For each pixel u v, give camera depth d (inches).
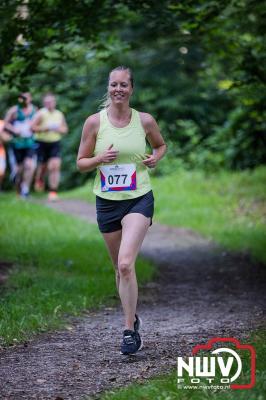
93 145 478.0
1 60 789.2
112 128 470.3
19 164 1409.9
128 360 457.4
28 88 822.5
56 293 621.9
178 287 735.1
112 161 470.0
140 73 1860.2
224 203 1302.9
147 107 1882.4
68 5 750.5
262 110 1046.4
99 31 830.5
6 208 1138.0
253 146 1512.1
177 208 1312.7
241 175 1518.2
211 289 722.8
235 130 1473.9
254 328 519.5
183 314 603.5
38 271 734.5
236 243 968.9
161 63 1846.7
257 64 917.2
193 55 1786.4
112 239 480.7
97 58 882.8
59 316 569.6
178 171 1678.2
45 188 2062.0
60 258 797.2
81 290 654.5
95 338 516.4
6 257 796.6
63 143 1983.3
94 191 482.3
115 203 471.5
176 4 802.2
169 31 881.5
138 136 471.5
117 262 492.1
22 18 748.0
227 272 812.0
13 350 484.4
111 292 665.6
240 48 927.7
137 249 464.1
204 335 513.7
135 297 466.6
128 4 799.1
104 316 590.2
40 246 857.5
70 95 1914.4
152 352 473.7
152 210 476.1
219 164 1606.8
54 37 794.2
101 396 386.3
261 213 1170.6
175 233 1109.1
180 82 1870.1
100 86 1860.2
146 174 477.4
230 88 952.9
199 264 866.1
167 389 376.5
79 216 1234.6
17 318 544.1
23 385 412.2
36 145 1430.9
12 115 1368.1
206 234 1080.2
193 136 1791.3
